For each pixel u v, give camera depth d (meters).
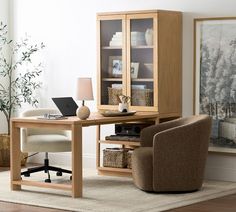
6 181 7.60
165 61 7.62
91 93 6.95
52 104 8.95
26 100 9.13
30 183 6.89
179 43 7.80
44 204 6.31
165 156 6.75
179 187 6.80
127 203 6.32
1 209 6.15
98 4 8.46
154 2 8.02
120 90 7.83
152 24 7.54
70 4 8.70
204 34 7.64
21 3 9.15
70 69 8.75
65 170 7.60
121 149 7.83
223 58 7.53
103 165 7.90
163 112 7.61
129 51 7.74
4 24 9.24
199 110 7.73
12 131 7.03
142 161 6.81
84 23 8.59
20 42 9.19
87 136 8.64
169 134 6.73
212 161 7.68
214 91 7.61
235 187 7.20
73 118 6.91
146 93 7.63
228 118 7.53
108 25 7.89
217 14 7.54
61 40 8.80
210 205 6.27
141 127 7.67
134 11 7.65
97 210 6.02
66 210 6.08
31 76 8.99
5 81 9.27
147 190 6.82
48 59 8.94
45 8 8.92
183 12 7.80
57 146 7.23
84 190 6.98
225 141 7.57
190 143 6.77
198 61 7.70
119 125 7.75
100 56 7.96
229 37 7.47
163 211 6.01
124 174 7.80
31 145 7.23
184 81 7.84
